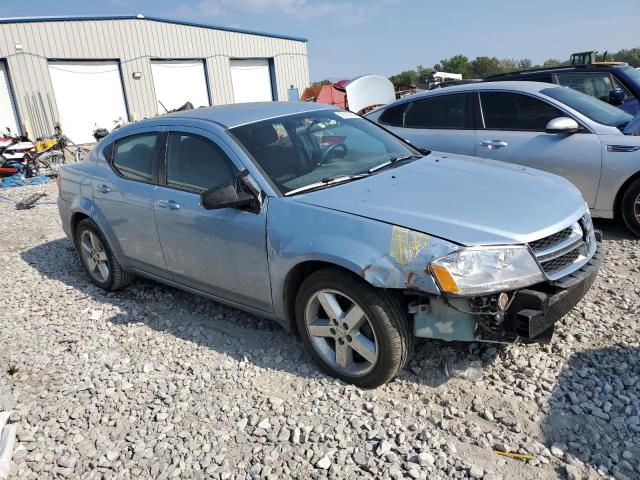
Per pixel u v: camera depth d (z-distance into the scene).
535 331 2.79
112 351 4.03
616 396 2.96
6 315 4.88
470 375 3.22
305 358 3.64
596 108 5.86
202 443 2.92
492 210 3.04
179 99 25.19
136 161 4.51
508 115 5.98
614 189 5.31
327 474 2.61
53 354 4.05
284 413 3.08
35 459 2.93
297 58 29.38
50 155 13.36
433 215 2.99
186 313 4.58
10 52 20.30
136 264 4.70
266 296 3.55
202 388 3.41
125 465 2.82
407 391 3.17
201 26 25.22
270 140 3.83
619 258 4.93
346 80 14.77
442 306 2.90
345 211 3.13
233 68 26.91
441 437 2.78
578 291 3.04
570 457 2.56
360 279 3.03
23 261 6.50
